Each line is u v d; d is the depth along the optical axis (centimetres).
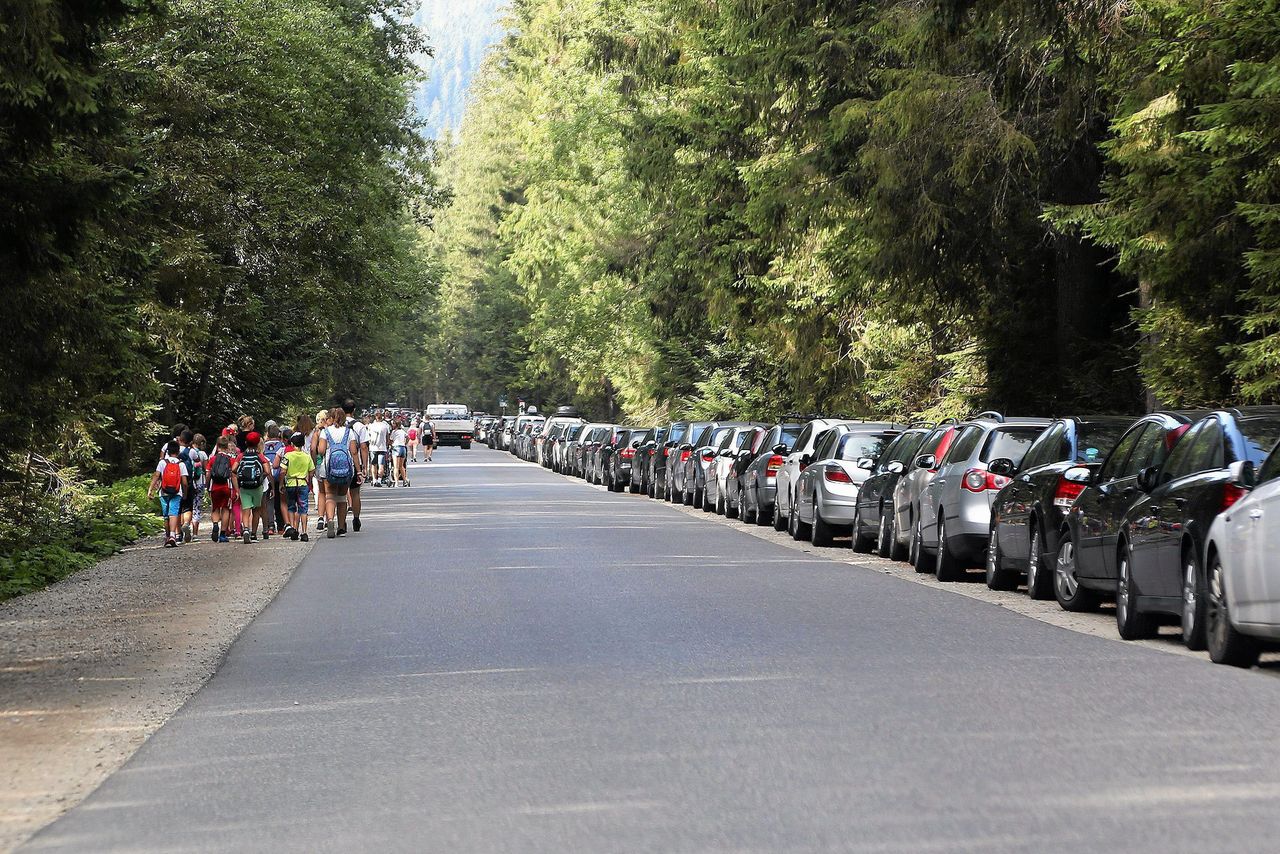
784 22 6488
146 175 4494
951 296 6309
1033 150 5300
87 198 3353
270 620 3372
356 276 9162
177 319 7012
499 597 3694
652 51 9169
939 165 5647
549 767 1778
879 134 5612
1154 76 4175
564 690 2328
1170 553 2733
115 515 6281
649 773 1731
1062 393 6281
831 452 5469
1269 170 3666
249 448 5850
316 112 7938
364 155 9225
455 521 6844
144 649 2984
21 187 3266
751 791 1630
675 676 2444
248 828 1528
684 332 10938
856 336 7756
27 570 4422
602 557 4838
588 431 12369
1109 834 1420
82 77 3256
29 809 1667
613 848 1411
